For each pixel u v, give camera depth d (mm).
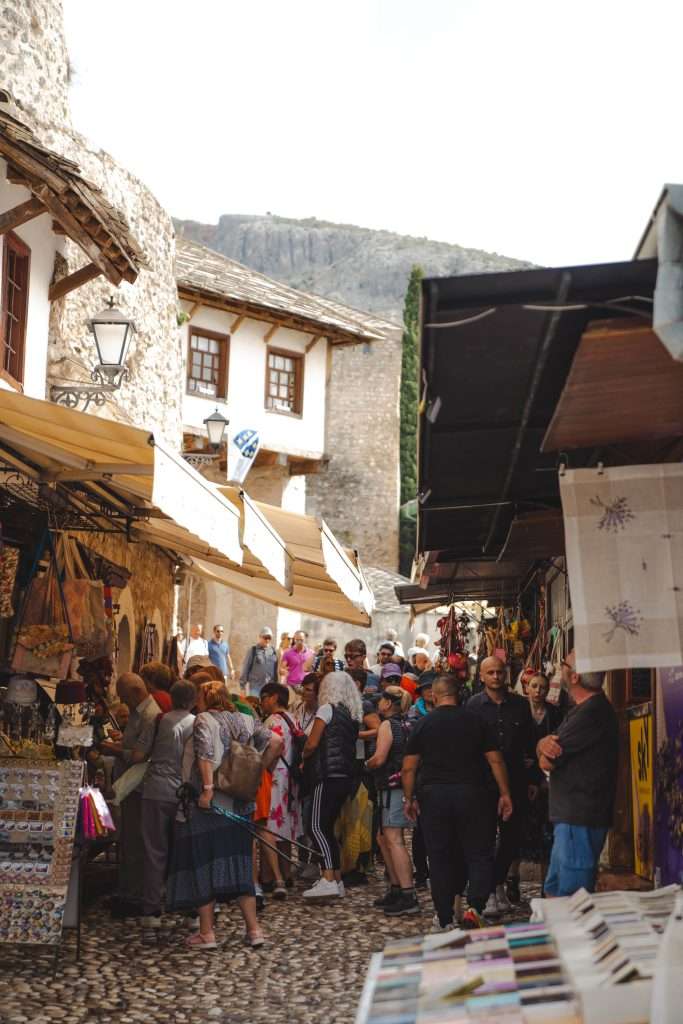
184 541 12484
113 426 6465
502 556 9211
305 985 6754
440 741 7906
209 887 7668
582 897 3648
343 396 52781
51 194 10055
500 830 8859
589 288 3688
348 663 11469
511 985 2805
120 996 6383
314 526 10383
